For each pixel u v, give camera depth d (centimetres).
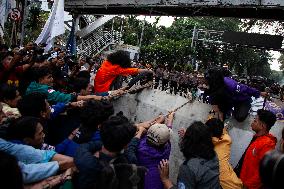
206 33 3841
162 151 309
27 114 323
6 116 319
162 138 300
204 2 1678
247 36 3347
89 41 2886
